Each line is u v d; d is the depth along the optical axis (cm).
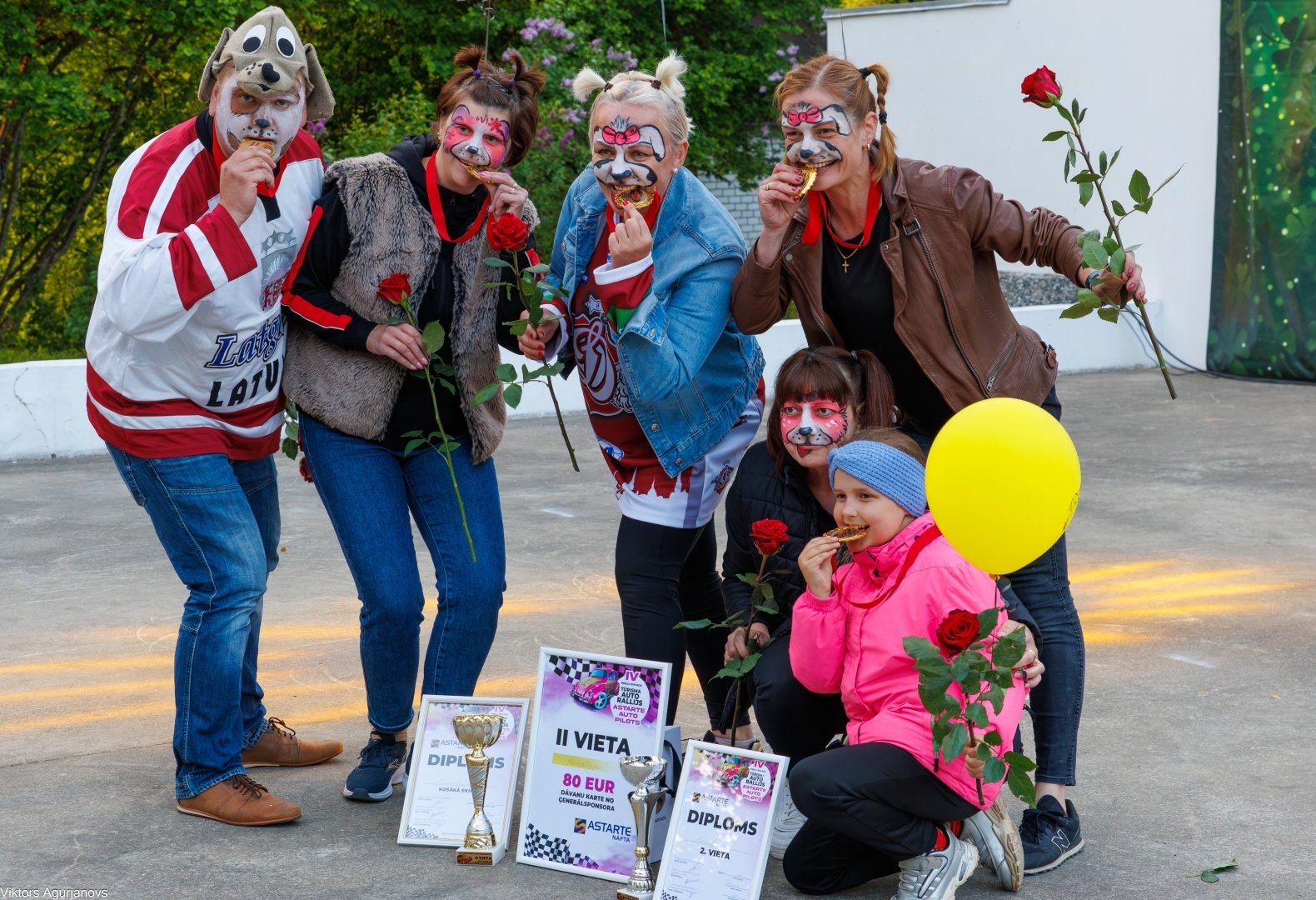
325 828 337
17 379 902
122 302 304
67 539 678
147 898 296
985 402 273
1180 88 1270
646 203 331
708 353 340
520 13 1808
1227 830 331
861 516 295
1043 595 330
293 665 476
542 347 353
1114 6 1313
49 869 310
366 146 1426
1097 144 1348
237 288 322
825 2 2072
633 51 1845
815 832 296
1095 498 752
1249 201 1195
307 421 351
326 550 655
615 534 679
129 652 489
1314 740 392
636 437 351
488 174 334
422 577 607
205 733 340
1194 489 766
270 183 311
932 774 283
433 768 332
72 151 1639
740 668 320
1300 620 514
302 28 1759
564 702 321
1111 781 364
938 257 321
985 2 1416
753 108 2078
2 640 505
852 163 314
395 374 343
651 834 308
